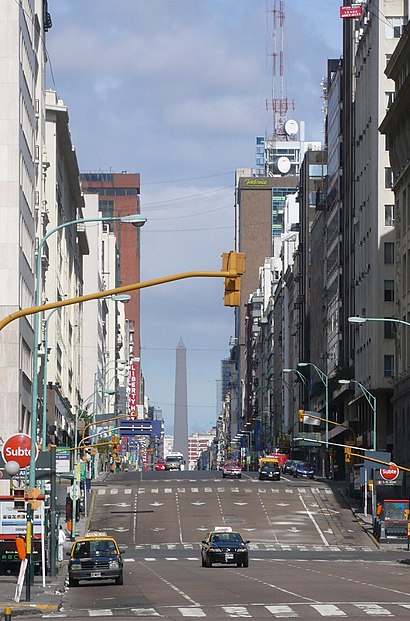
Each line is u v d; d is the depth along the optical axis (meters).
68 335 194.00
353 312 194.75
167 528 125.06
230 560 78.12
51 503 68.94
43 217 138.38
